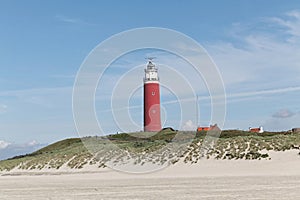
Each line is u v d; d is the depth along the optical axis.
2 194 27.89
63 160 56.22
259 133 60.88
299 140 53.56
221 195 24.03
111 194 26.14
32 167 57.78
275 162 45.94
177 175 41.81
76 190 29.25
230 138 55.81
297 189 26.09
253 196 23.25
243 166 45.56
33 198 25.28
